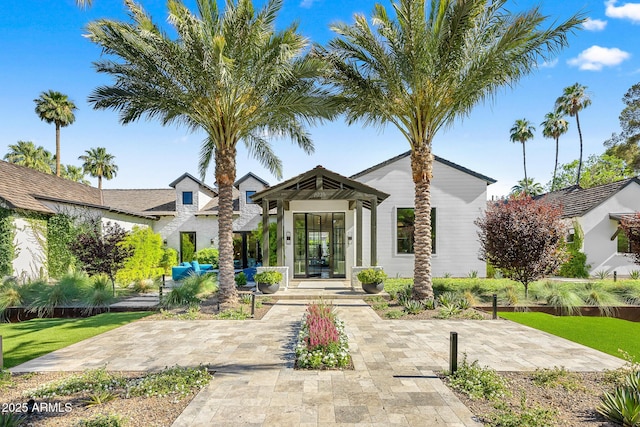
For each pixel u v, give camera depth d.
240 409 4.20
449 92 10.51
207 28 10.09
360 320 9.18
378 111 11.48
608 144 34.84
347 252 15.80
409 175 18.30
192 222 25.20
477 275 17.83
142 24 9.16
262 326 8.49
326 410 4.18
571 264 18.97
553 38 9.41
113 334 7.79
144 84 10.30
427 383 5.02
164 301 11.30
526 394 4.64
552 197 26.06
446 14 9.63
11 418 3.72
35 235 16.28
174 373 5.14
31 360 6.14
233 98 10.53
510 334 7.79
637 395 3.95
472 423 3.88
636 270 19.06
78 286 12.38
